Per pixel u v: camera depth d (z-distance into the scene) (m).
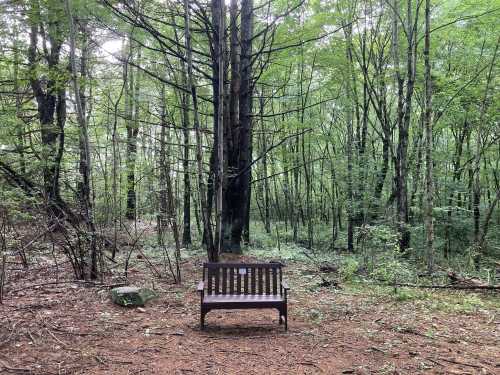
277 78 17.08
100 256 8.20
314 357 4.60
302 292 8.07
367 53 17.64
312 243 17.69
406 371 4.25
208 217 8.68
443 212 16.44
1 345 4.45
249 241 16.73
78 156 12.64
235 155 11.64
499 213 19.12
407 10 13.30
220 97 8.70
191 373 4.07
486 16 12.41
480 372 4.25
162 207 9.36
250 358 4.53
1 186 8.48
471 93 14.95
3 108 11.10
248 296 5.90
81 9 8.12
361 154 16.23
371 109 23.14
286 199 22.20
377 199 15.26
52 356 4.31
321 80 18.73
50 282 7.43
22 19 9.51
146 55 14.48
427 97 10.95
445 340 5.30
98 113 16.48
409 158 16.41
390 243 9.62
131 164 13.91
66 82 10.05
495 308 7.15
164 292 7.43
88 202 8.03
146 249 12.69
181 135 18.41
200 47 12.95
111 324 5.47
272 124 20.81
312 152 21.91
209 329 5.56
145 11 10.11
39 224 8.23
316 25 11.70
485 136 17.50
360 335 5.43
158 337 5.12
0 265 7.76
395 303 7.31
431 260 10.48
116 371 4.05
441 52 15.40
